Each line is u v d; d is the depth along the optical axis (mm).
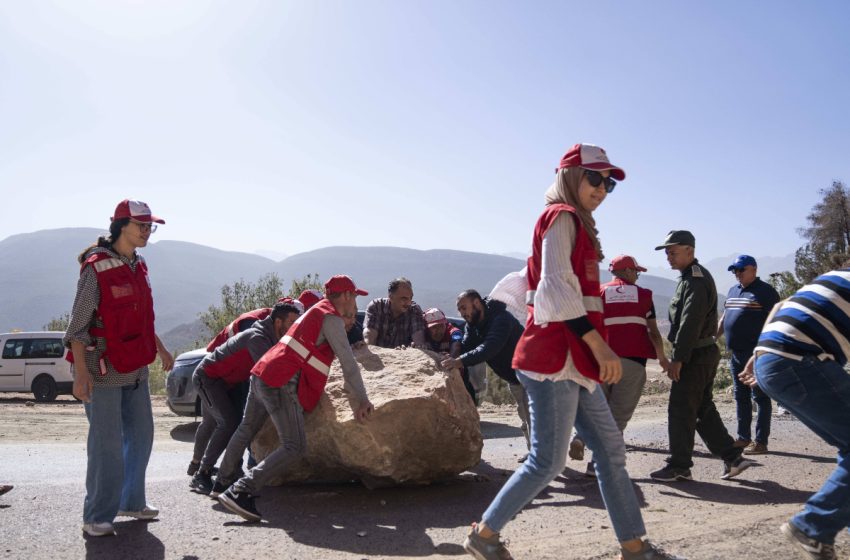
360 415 5250
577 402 3480
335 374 5973
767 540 4293
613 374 3348
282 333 6020
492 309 6984
